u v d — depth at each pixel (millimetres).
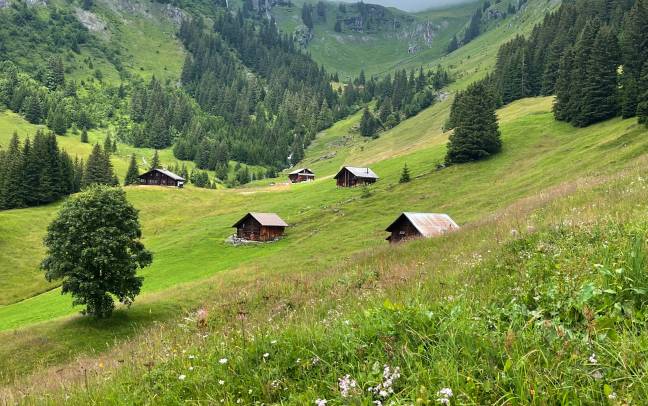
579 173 64125
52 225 48031
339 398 4742
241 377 5961
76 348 40000
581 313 5594
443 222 58625
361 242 69125
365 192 101375
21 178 125812
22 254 94625
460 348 5098
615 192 24359
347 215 90875
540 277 8445
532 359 4629
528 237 13281
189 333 11047
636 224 9633
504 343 4875
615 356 4363
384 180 111000
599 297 5918
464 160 104188
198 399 5562
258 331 7512
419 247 30906
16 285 80875
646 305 5473
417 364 4895
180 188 154500
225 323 12078
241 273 57438
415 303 6957
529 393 4078
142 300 52125
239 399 5395
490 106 104688
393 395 4598
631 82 89750
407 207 85625
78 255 47344
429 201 85125
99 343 41000
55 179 133000
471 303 7062
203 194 151750
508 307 6559
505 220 30562
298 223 94625
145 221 121750
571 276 7562
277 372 5797
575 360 4418
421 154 129000
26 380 12820
